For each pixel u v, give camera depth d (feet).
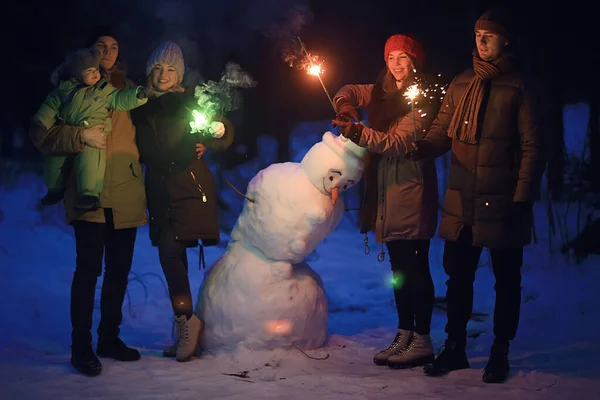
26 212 34.81
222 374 14.66
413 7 31.63
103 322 16.08
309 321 15.97
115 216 15.48
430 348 15.56
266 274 15.67
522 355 15.98
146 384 14.11
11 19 41.09
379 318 19.98
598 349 16.28
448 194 14.79
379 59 32.30
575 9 29.81
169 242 15.84
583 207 31.40
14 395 13.46
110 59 15.81
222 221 33.63
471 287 14.93
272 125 38.99
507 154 14.21
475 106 14.29
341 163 15.14
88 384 14.15
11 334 17.62
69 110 14.89
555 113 30.45
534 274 24.06
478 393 13.39
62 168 15.14
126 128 15.83
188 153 15.76
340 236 32.60
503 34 14.14
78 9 40.40
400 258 15.60
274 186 15.47
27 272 24.00
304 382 14.08
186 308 15.76
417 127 15.12
